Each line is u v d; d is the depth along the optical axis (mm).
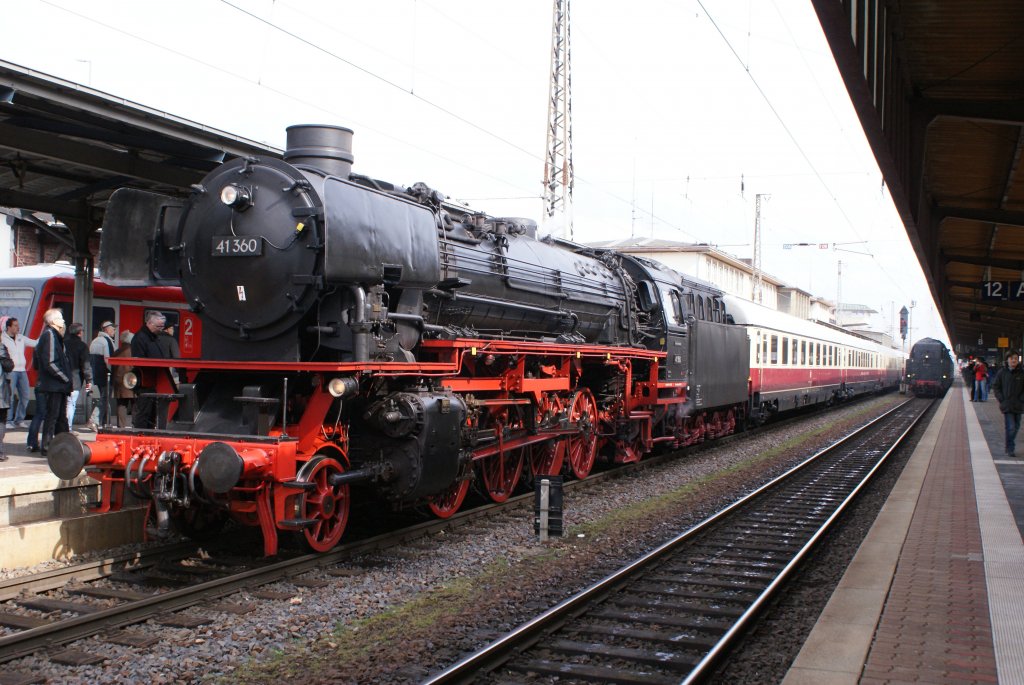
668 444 17531
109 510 7719
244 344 8266
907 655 5367
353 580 7449
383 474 8312
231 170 8344
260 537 8906
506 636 5641
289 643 5895
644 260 17234
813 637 5672
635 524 10250
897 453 18891
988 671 5086
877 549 8422
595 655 5723
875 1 7609
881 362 54156
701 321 18297
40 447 10859
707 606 6910
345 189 8109
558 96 22750
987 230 19391
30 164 11398
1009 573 7484
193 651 5660
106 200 13406
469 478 9875
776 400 26094
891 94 9266
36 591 6844
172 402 8555
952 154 13609
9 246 24797
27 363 15500
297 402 8211
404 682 5215
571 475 13828
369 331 7961
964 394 57969
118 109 9359
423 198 9945
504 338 11266
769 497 12555
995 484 13180
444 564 8109
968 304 36781
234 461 6844
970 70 10219
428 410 8445
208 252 8258
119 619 6105
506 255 11555
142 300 17641
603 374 14328
